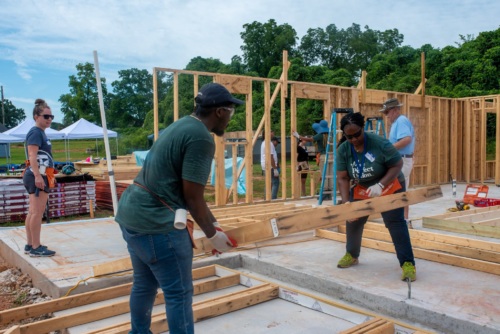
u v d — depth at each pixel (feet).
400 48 99.86
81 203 31.71
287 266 14.53
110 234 19.97
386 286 12.38
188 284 7.98
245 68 124.26
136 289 8.48
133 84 196.24
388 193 13.12
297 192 32.14
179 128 7.73
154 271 7.87
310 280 13.56
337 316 11.36
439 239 17.04
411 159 19.83
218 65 119.14
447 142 43.78
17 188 30.30
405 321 11.07
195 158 7.52
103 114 19.97
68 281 13.12
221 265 15.70
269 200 30.53
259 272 15.44
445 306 10.80
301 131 87.25
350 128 12.57
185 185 7.55
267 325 10.99
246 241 9.47
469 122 44.24
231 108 8.27
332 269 14.16
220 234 8.32
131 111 194.49
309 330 10.68
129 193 8.02
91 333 9.66
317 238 18.81
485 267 13.57
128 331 9.74
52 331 10.39
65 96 200.03
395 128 19.52
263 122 30.30
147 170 7.88
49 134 58.90
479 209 23.47
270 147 30.53
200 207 7.72
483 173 42.80
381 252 16.33
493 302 11.07
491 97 42.29
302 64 108.17
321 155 31.42
